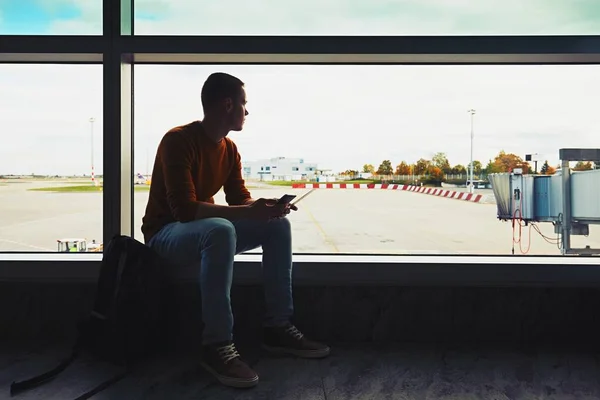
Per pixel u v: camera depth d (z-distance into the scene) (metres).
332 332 1.87
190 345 1.82
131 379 1.47
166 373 1.53
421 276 1.85
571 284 1.83
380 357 1.68
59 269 1.83
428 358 1.67
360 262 1.86
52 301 1.85
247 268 1.84
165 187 1.62
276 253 1.69
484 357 1.68
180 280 1.80
